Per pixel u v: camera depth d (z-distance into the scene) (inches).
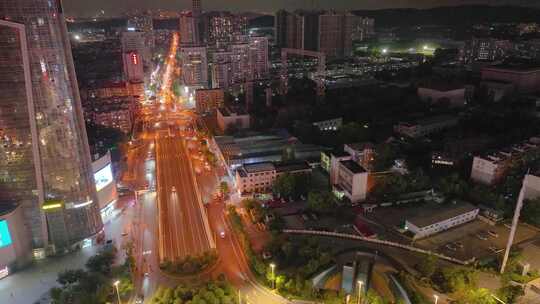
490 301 7824.8
